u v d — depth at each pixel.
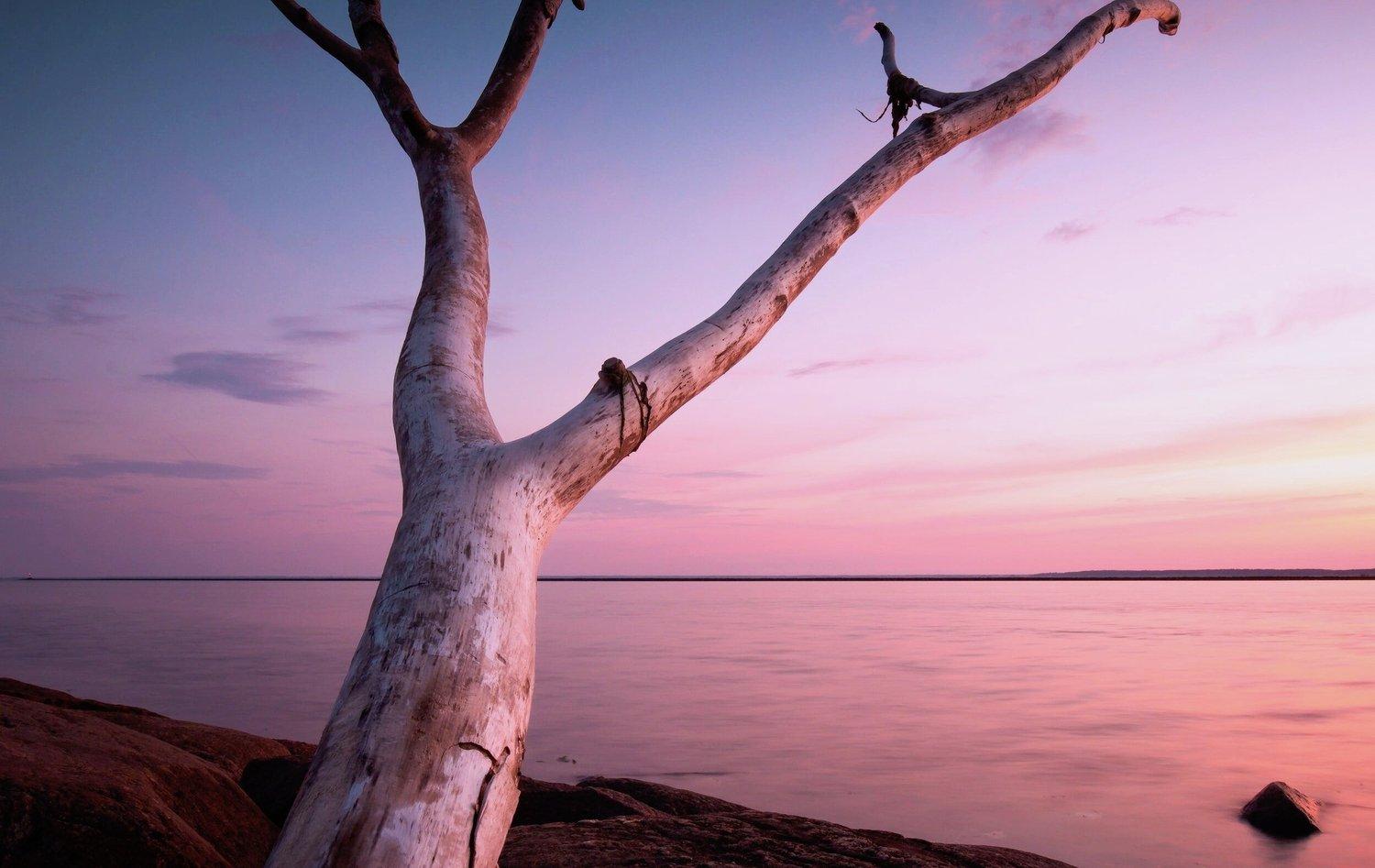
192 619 44.84
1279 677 18.78
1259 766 10.32
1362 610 55.19
